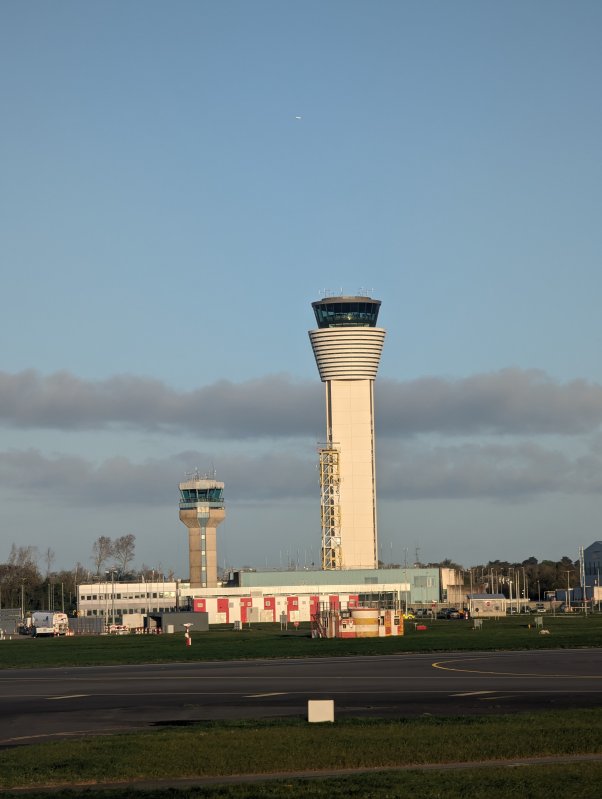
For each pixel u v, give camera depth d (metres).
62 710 75.06
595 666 101.81
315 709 63.31
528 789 43.72
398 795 43.00
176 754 53.69
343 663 113.81
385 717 66.06
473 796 42.62
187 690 86.94
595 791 43.19
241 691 85.12
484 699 74.81
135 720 68.69
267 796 43.47
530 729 58.22
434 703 73.31
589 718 61.88
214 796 43.72
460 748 53.41
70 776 49.12
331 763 51.03
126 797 43.81
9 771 50.28
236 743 56.41
